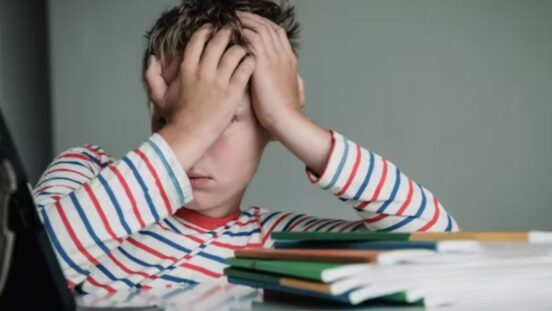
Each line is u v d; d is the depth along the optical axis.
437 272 0.61
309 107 2.21
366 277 0.58
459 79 2.22
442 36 2.21
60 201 0.84
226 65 0.96
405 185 1.01
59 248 0.82
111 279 1.04
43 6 2.33
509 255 0.63
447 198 2.21
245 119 1.04
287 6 1.36
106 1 2.25
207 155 1.03
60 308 0.56
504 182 2.21
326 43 2.21
